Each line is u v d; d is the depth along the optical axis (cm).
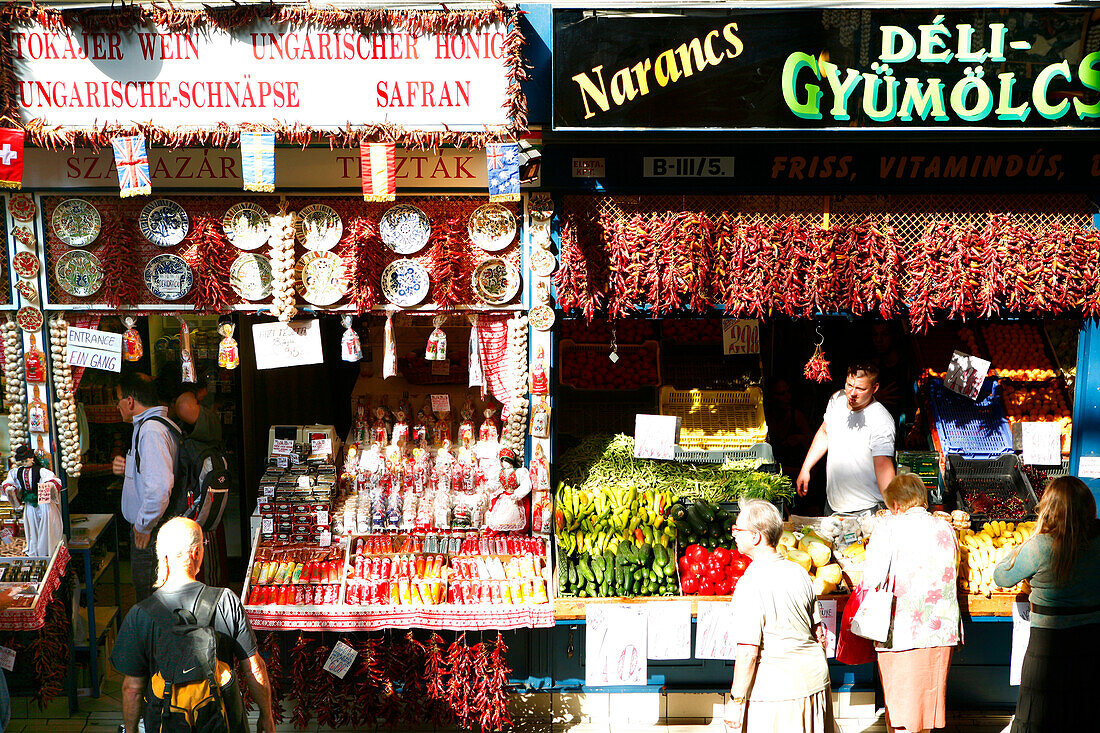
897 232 532
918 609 457
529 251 527
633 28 448
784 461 753
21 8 466
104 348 536
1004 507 575
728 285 521
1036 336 671
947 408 646
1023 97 457
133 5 468
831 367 761
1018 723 466
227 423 717
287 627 500
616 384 652
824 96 458
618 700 552
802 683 403
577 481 591
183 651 367
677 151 515
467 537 565
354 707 520
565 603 507
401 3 475
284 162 512
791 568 409
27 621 498
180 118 485
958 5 444
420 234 525
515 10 479
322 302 529
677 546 549
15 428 532
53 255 520
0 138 456
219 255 521
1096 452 575
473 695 517
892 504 472
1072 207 532
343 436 826
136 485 552
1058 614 449
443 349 550
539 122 502
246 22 474
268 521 560
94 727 531
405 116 491
